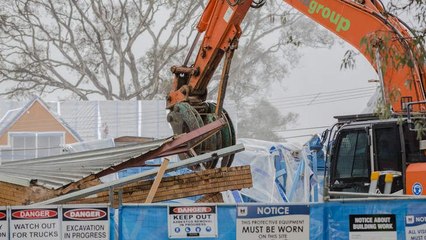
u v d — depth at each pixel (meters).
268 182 51.53
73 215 24.08
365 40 32.34
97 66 122.75
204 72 39.47
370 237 24.34
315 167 50.25
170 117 38.50
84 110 85.25
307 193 49.53
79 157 35.25
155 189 27.72
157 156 33.03
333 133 37.34
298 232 24.25
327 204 24.41
